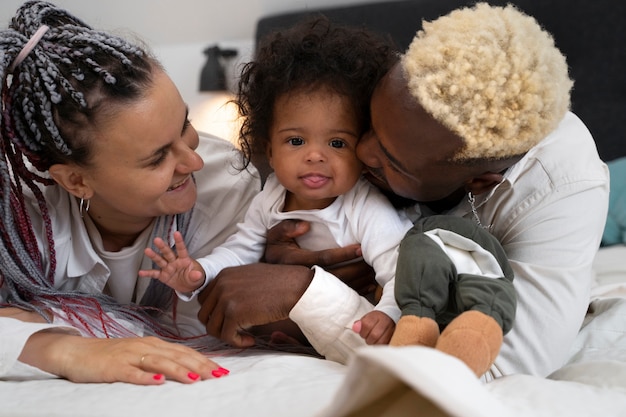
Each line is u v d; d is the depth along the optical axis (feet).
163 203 3.55
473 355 2.45
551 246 3.41
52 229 3.64
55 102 3.23
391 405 2.13
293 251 3.69
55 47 3.32
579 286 3.37
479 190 3.16
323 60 3.41
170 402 2.52
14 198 3.45
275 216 3.75
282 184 3.60
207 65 9.20
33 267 3.53
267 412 2.36
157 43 9.63
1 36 3.32
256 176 4.22
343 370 2.98
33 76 3.27
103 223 3.75
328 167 3.43
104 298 3.74
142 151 3.30
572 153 3.53
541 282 3.32
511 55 2.72
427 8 8.05
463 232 2.99
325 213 3.60
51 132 3.28
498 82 2.67
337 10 8.45
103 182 3.42
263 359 3.09
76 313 3.48
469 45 2.71
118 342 3.01
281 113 3.47
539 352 3.26
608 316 4.08
